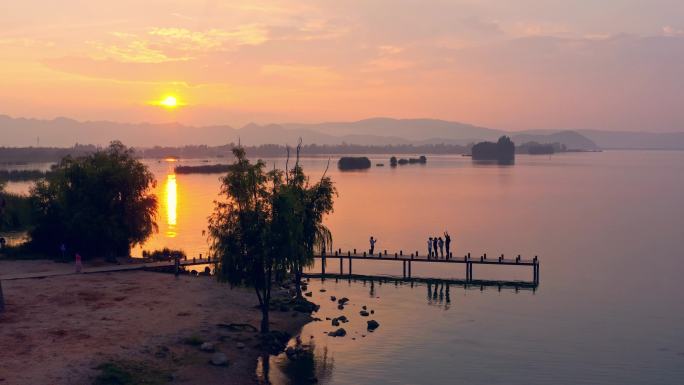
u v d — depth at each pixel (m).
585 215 133.38
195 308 51.59
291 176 55.69
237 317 50.81
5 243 85.56
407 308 57.81
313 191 56.03
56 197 73.62
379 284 68.81
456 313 56.09
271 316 52.62
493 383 39.62
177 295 55.16
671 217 129.88
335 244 94.88
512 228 113.12
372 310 56.94
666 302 59.97
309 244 54.69
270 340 46.25
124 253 76.31
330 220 123.94
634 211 141.12
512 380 40.09
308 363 42.66
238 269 46.84
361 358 43.88
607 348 46.31
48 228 74.06
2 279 58.41
